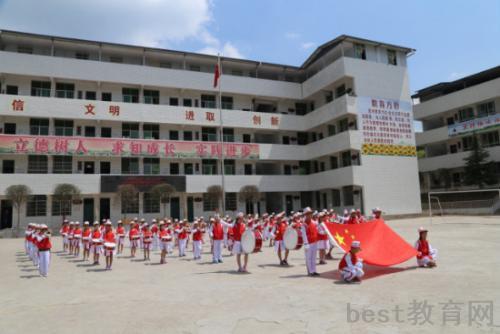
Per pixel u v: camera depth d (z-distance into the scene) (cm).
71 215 3494
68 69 3541
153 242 2141
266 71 4528
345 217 1742
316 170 4397
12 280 1225
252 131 4316
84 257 1753
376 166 3741
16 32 3372
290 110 4534
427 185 4622
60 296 959
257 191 3856
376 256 1074
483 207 3500
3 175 3219
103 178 3500
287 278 1079
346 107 3694
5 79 3472
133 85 3812
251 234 1222
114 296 932
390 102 3931
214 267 1380
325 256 1523
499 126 3841
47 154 3381
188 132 4016
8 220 3378
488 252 1416
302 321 667
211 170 4050
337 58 4084
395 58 4094
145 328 665
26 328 691
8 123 3438
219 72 3447
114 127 3738
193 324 675
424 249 1163
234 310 755
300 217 1491
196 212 3922
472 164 3859
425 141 4588
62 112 3462
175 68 4122
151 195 3541
